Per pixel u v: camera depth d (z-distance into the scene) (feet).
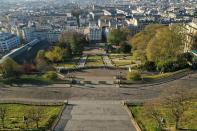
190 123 420.77
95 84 624.18
